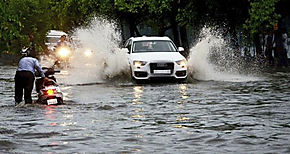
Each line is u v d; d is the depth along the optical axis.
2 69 50.91
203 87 28.89
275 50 48.28
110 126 15.20
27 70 21.58
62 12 75.38
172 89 28.19
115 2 62.41
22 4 64.88
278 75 37.69
